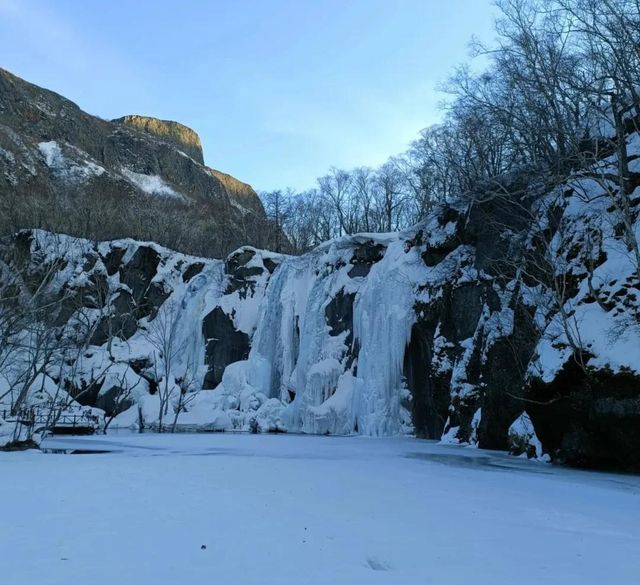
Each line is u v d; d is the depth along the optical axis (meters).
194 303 53.41
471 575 5.60
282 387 44.59
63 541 6.69
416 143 55.00
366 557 6.23
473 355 27.45
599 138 24.78
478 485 12.47
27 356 42.53
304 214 79.88
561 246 23.17
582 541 7.26
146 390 48.34
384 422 32.97
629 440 17.12
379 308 35.25
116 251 57.25
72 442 26.36
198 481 11.92
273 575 5.48
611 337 18.00
